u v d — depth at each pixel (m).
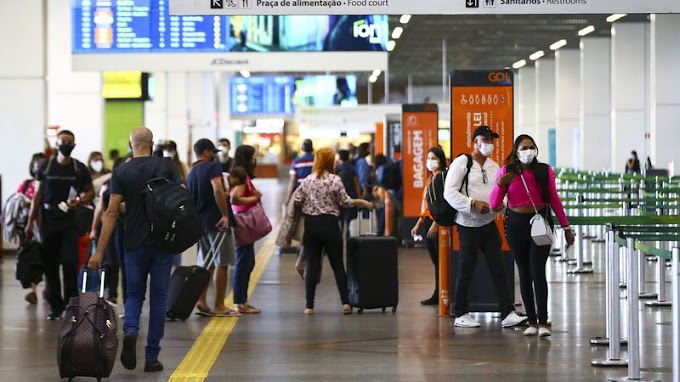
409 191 29.48
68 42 36.69
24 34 29.16
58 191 16.42
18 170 29.19
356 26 28.67
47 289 16.86
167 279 12.00
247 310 17.12
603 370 11.95
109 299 17.80
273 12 16.25
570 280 21.81
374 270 16.91
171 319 16.34
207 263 16.55
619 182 28.55
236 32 28.19
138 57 27.89
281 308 17.81
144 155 12.13
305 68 28.55
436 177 15.41
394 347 13.66
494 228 15.17
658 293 17.83
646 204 22.89
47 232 16.50
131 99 44.69
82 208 17.98
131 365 11.58
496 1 16.28
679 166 44.41
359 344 13.93
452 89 16.30
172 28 27.95
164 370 12.12
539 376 11.59
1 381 11.65
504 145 16.28
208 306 17.98
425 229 17.97
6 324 16.14
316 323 15.96
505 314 15.20
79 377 11.79
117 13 27.83
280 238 17.19
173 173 12.02
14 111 29.20
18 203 19.12
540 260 14.09
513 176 13.88
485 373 11.78
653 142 44.75
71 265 16.58
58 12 36.62
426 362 12.53
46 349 13.84
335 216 16.95
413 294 19.70
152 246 11.81
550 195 13.91
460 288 15.40
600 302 18.16
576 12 16.28
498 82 16.28
